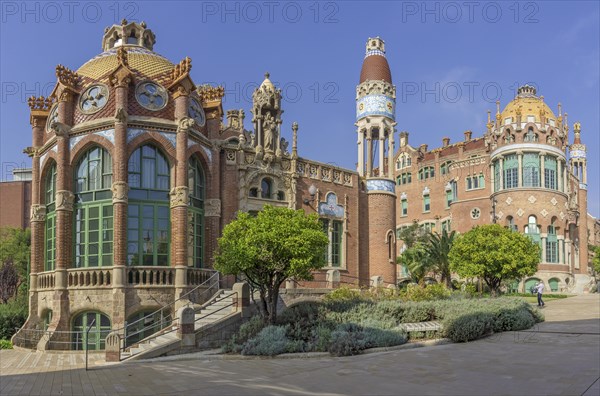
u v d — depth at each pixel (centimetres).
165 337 2414
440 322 2639
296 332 2341
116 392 1532
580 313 3462
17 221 5941
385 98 4206
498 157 6869
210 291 2947
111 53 3155
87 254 2806
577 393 1345
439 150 8375
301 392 1465
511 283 6319
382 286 3628
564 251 6612
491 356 1939
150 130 2862
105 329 2714
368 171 4147
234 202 3222
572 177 7506
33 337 2942
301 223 2452
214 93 3231
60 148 2862
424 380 1579
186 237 2844
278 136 3684
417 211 8450
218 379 1691
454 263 4284
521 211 6556
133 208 2814
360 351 2175
